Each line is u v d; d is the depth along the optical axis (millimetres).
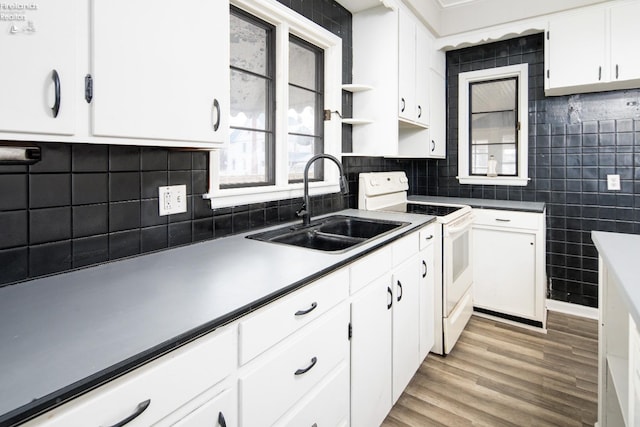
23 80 767
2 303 879
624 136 2719
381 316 1611
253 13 1778
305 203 1957
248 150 1846
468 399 1872
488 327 2721
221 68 1238
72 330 741
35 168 1051
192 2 1129
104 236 1223
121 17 940
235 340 868
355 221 2213
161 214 1400
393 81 2453
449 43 3123
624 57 2457
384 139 2512
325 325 1212
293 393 1071
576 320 2834
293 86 2146
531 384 1992
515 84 3164
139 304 877
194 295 938
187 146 1203
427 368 2166
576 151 2893
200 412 785
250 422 919
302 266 1199
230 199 1678
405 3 2541
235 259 1284
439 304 2268
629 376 1034
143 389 671
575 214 2924
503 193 3234
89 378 581
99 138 914
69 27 836
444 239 2227
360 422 1470
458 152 3438
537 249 2658
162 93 1052
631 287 952
